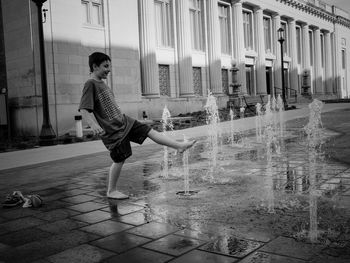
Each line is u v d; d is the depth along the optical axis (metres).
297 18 39.53
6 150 12.41
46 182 6.51
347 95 53.94
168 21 24.70
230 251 3.05
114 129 4.77
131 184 5.85
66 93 16.92
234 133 13.29
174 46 24.72
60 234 3.74
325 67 47.78
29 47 16.81
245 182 5.50
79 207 4.72
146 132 4.78
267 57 35.03
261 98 31.47
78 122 14.69
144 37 21.78
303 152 8.14
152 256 3.04
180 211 4.24
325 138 10.38
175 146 4.77
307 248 3.02
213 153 8.69
